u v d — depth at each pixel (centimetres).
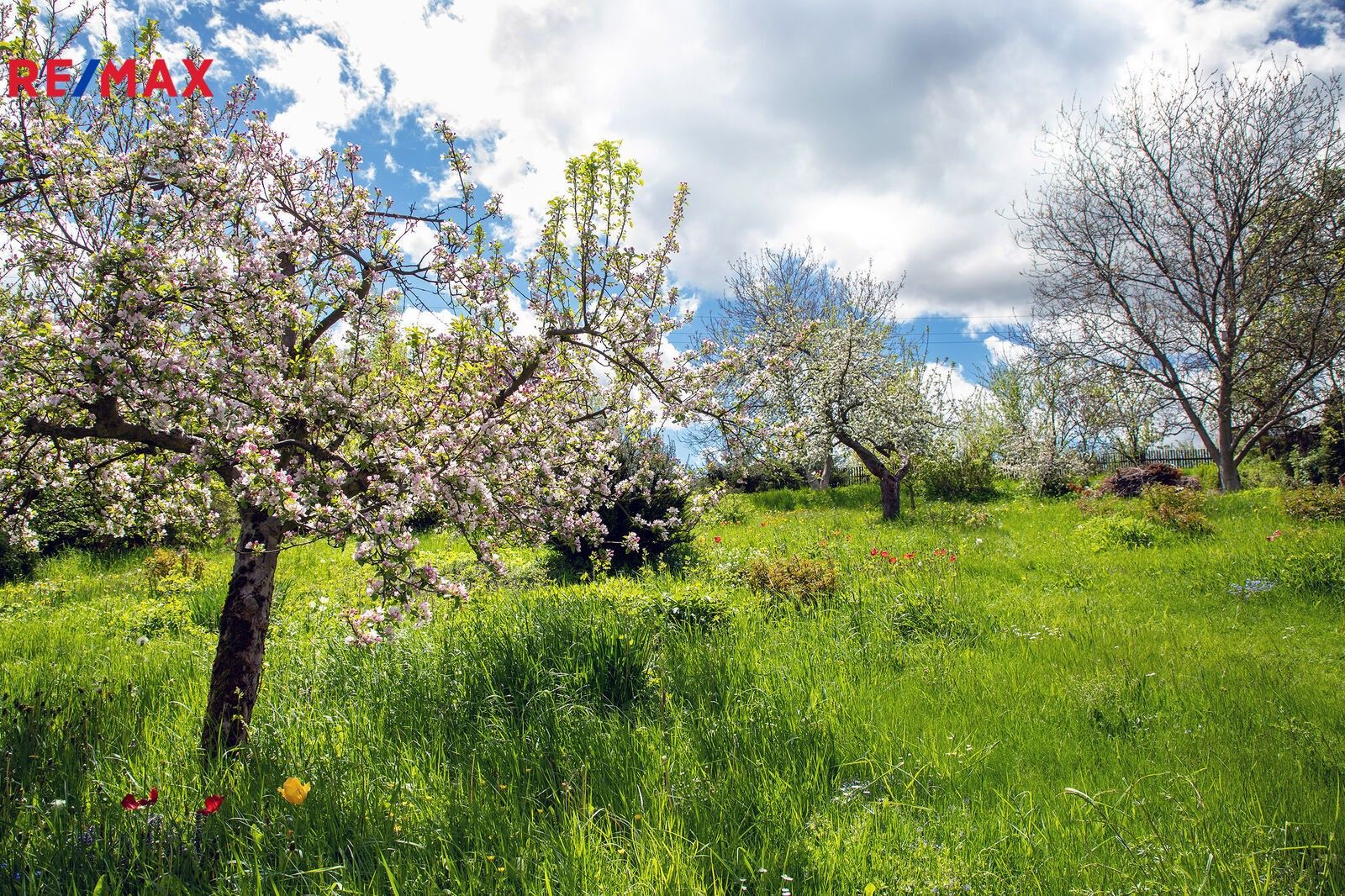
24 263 341
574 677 462
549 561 973
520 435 455
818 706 443
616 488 632
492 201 444
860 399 1688
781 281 2358
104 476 445
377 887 254
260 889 237
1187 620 738
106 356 314
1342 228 1677
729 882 267
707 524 1257
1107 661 578
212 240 375
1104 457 2773
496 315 455
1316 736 426
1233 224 1800
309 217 411
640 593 661
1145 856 289
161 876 244
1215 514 1359
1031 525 1450
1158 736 432
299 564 1105
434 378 429
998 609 741
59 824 275
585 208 476
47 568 1145
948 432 1933
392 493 337
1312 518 1161
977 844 302
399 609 349
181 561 1045
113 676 507
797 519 1636
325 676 482
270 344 356
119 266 324
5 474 374
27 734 348
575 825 290
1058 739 428
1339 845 298
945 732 425
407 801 316
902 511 1720
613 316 511
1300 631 691
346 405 356
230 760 348
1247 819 325
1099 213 1988
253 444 312
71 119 371
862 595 724
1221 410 1862
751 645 564
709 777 351
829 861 281
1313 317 1723
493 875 262
